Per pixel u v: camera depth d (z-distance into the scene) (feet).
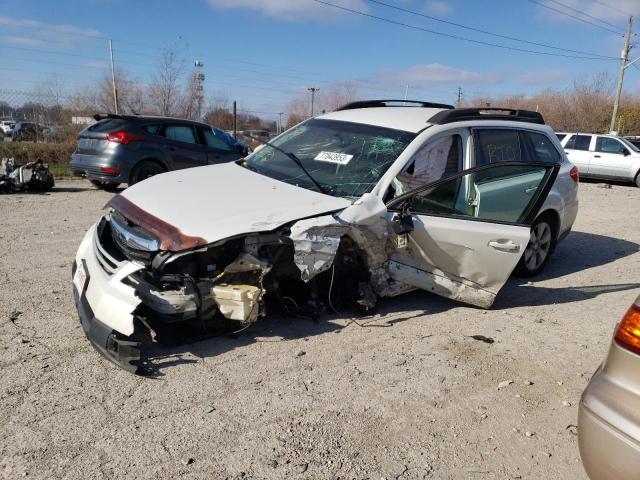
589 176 58.54
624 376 7.20
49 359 11.51
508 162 14.69
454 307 16.07
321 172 15.01
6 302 14.47
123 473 8.27
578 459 9.37
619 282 19.88
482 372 12.18
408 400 10.82
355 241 13.11
